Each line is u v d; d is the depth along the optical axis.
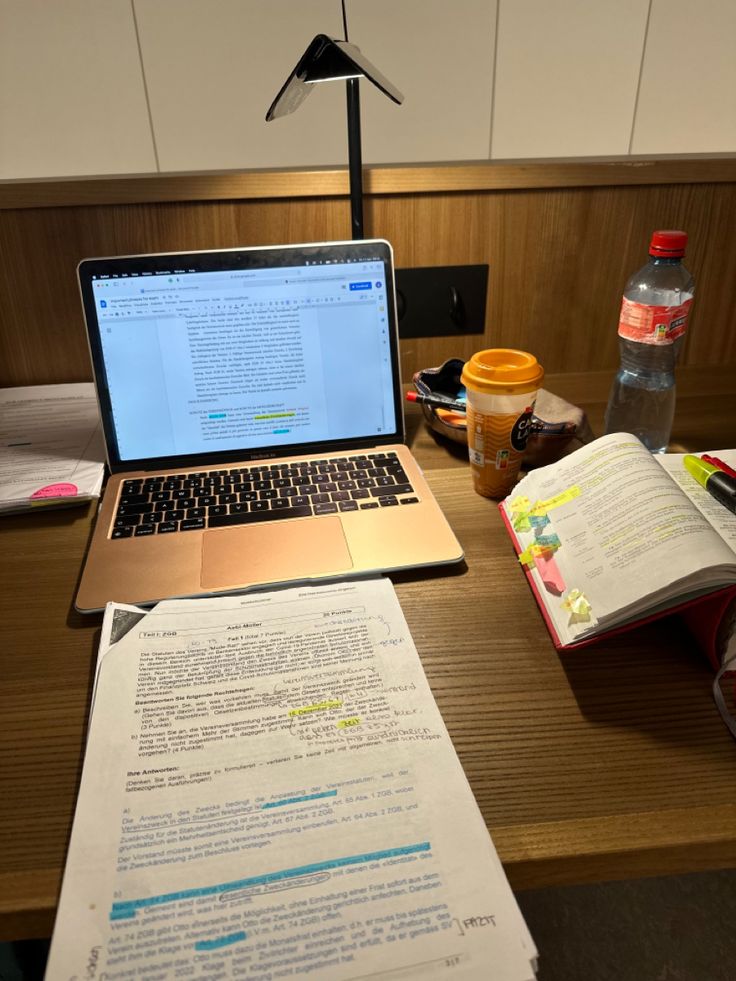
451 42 1.19
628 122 1.27
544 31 1.19
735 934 1.24
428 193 0.96
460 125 1.26
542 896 1.31
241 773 0.47
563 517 0.68
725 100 1.26
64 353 1.03
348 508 0.76
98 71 1.17
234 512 0.75
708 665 0.58
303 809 0.45
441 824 0.44
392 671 0.55
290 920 0.39
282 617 0.60
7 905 0.41
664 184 0.98
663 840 0.44
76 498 0.78
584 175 0.96
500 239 1.00
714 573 0.54
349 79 0.84
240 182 0.93
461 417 0.89
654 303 1.01
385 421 0.88
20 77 1.16
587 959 1.21
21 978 0.86
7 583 0.68
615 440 0.72
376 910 0.39
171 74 1.18
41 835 0.45
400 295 1.02
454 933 0.38
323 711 0.52
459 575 0.68
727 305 1.08
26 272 0.96
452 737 0.51
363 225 0.94
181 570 0.67
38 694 0.55
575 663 0.58
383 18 1.17
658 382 0.96
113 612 0.61
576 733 0.52
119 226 0.94
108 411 0.82
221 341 0.83
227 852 0.42
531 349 1.08
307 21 1.16
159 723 0.51
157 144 1.24
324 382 0.86
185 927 0.39
